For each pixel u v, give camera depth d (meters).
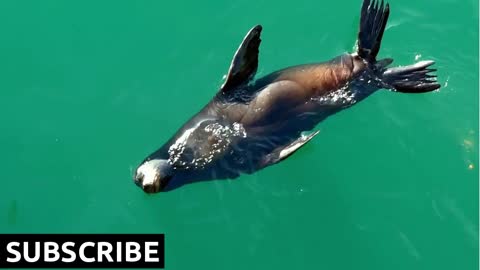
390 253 4.06
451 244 4.09
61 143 4.56
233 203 4.18
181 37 5.02
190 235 4.12
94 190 4.34
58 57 4.94
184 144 4.28
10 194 4.33
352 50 4.96
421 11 5.04
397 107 4.57
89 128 4.63
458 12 5.04
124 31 5.05
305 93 4.45
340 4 5.13
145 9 5.16
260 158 4.18
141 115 4.68
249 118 4.31
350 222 4.15
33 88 4.79
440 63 4.86
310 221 4.15
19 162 4.46
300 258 4.04
